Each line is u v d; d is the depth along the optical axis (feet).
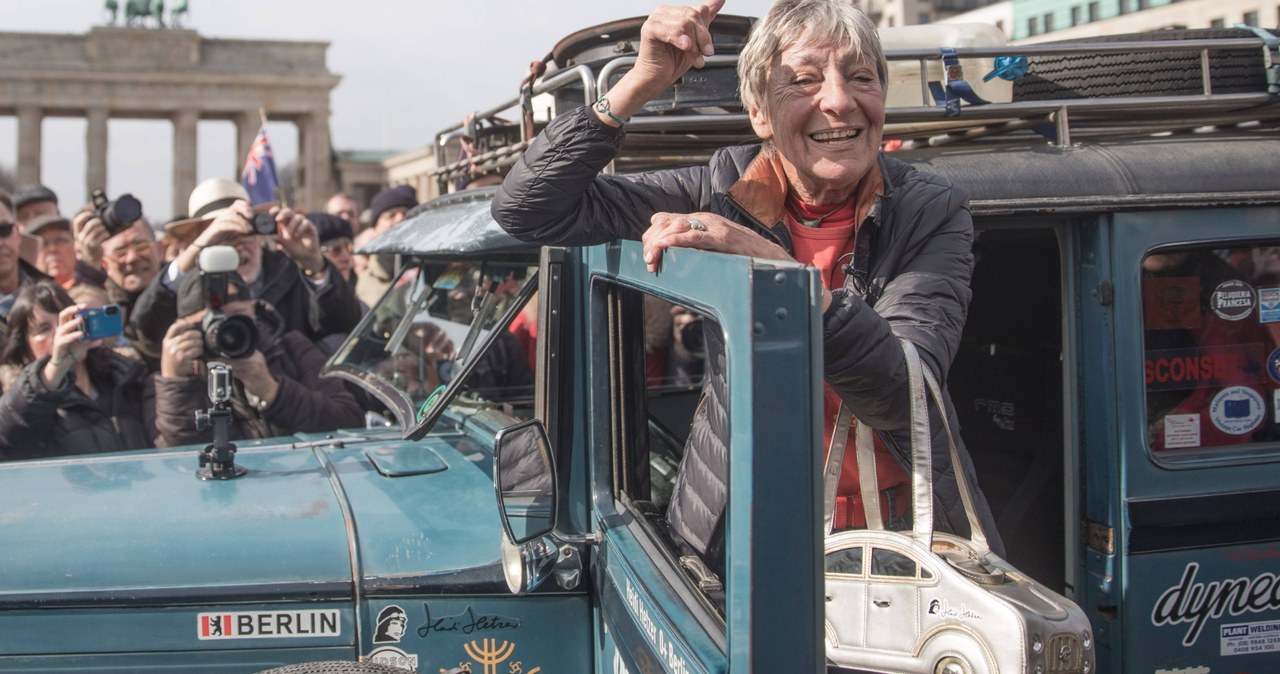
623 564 7.06
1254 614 8.95
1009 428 10.63
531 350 10.87
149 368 16.62
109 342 14.87
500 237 8.79
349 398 14.89
